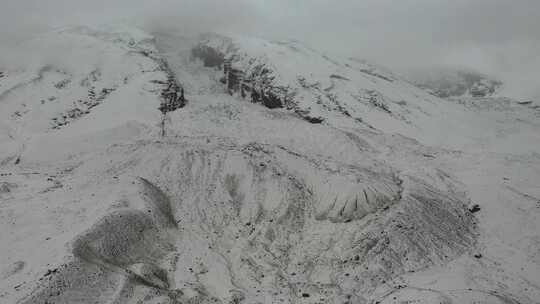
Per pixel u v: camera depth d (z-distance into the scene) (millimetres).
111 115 87938
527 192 65875
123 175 57281
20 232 42156
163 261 44000
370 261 46188
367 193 54688
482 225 57250
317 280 44844
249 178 59906
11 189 51688
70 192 51438
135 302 36000
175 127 87062
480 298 38594
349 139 86812
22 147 75062
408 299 38875
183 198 56406
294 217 54250
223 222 53875
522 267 48312
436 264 47094
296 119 101625
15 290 34094
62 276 35594
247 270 46031
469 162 80688
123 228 44062
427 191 60344
